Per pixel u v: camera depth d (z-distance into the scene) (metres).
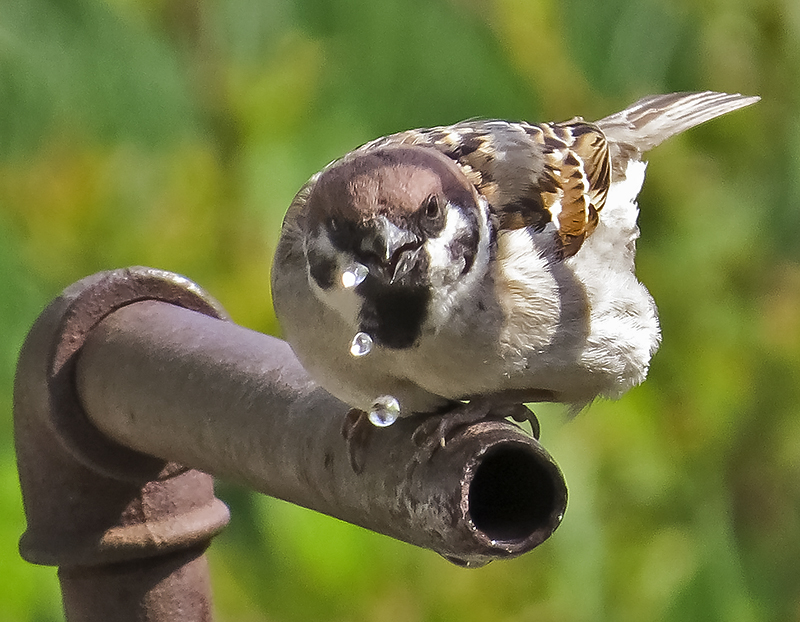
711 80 10.05
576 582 8.40
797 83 10.63
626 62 9.32
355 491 4.20
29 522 5.45
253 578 8.21
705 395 10.15
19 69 7.88
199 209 8.61
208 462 4.86
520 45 8.95
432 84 8.16
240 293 8.38
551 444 8.43
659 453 9.38
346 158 5.12
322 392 4.68
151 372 4.98
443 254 4.72
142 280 5.38
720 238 10.41
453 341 4.73
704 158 10.76
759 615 8.94
